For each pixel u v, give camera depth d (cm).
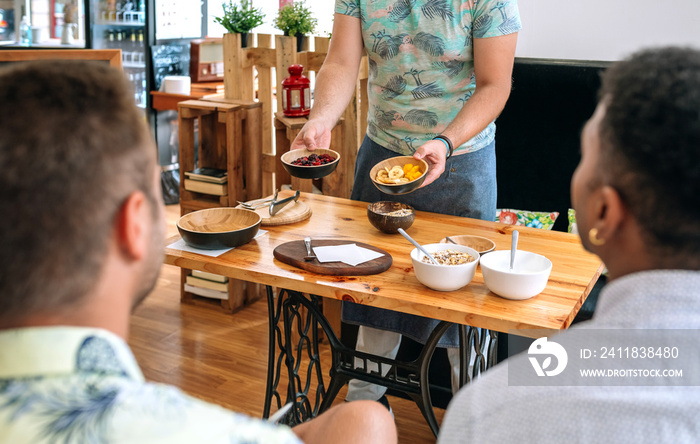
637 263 66
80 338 53
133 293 64
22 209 52
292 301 200
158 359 290
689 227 61
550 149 295
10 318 55
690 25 282
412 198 228
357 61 226
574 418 60
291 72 317
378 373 195
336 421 113
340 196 323
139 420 50
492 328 151
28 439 49
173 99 491
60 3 494
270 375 206
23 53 250
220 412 53
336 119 217
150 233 63
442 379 246
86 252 55
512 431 63
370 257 180
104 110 56
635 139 61
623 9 291
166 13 528
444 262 169
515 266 172
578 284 168
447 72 215
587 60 291
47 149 53
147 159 59
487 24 203
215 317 332
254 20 336
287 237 198
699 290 60
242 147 340
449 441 68
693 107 58
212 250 187
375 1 214
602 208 67
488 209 231
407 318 217
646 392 59
